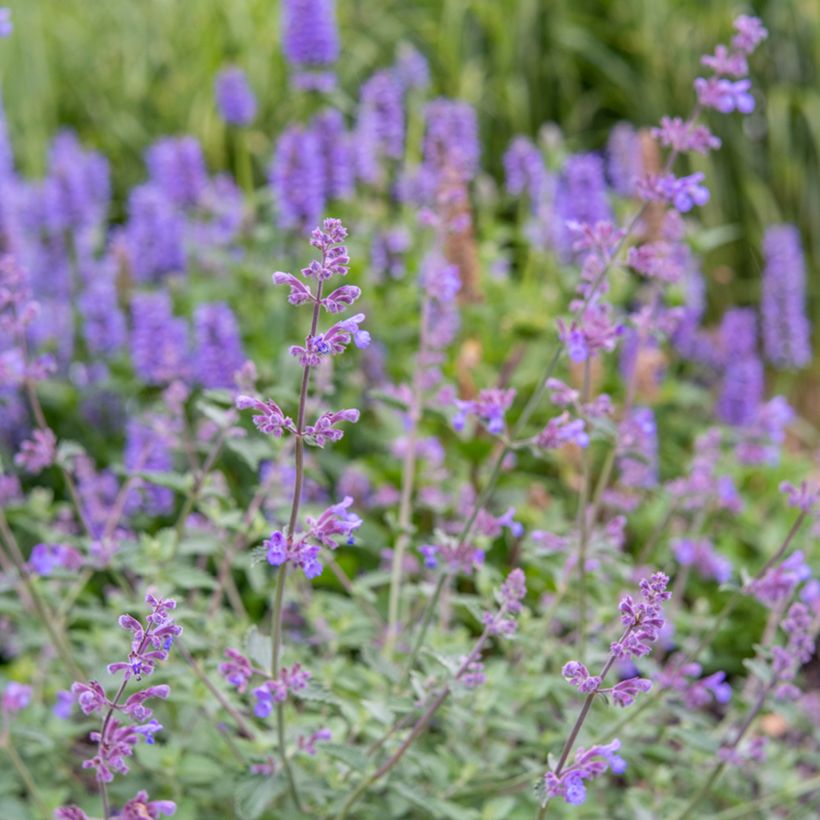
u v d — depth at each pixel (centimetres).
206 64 1145
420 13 1195
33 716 441
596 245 409
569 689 435
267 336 725
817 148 1112
